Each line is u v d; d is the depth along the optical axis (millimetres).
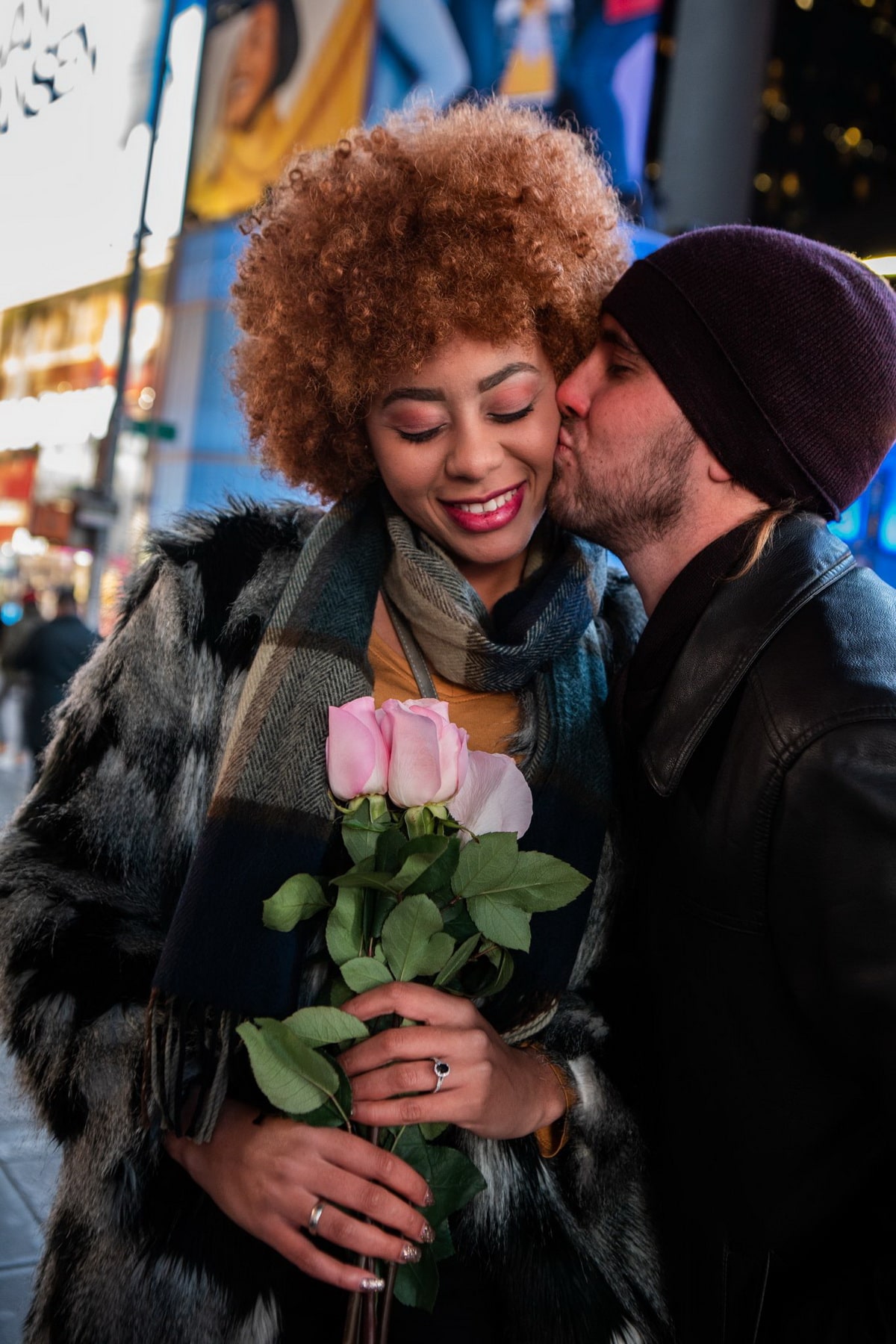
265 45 20750
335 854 1156
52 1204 1171
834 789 934
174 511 1370
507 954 1021
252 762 1126
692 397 1117
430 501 1229
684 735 1055
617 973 1279
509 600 1302
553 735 1232
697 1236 1126
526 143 1292
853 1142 998
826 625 1019
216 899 1073
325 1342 1122
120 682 1233
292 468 1418
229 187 20938
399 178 1235
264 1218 985
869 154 13742
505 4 16188
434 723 918
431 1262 983
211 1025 1065
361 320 1168
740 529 1121
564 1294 1140
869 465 1167
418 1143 1005
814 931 932
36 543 25469
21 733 10219
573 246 1265
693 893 1057
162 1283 1099
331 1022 916
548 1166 1173
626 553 1217
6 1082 1171
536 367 1183
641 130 14211
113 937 1146
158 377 20844
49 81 29562
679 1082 1116
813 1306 981
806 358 1105
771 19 13648
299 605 1212
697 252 1143
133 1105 1096
